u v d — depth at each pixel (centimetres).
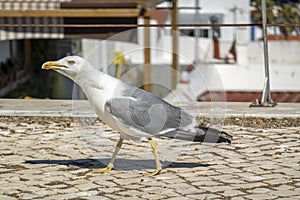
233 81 1795
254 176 706
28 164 756
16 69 1644
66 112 999
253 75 1822
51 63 695
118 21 1442
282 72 1831
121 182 686
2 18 1430
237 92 1722
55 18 1430
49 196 638
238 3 2148
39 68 1698
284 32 2023
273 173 718
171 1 1834
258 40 2078
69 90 1595
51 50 1728
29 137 891
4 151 816
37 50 1716
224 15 2150
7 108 1034
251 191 652
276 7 2041
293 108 1043
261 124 959
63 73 696
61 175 712
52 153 807
